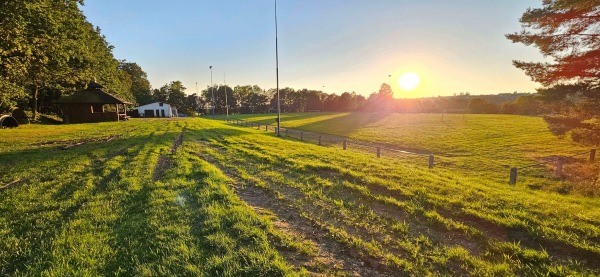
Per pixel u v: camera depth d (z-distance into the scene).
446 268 4.02
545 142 24.64
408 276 3.81
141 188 7.21
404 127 44.38
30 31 16.95
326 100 144.12
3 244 4.32
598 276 3.82
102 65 51.19
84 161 10.77
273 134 28.45
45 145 15.69
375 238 4.88
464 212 5.82
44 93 42.31
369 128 43.97
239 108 143.25
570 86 10.76
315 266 3.97
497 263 4.15
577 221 5.36
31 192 6.85
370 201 6.66
